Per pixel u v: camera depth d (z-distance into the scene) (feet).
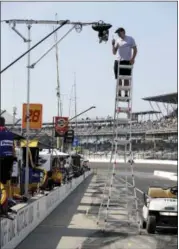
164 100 315.99
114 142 44.57
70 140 109.81
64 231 41.34
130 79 41.39
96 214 55.47
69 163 109.60
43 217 49.34
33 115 56.29
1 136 33.63
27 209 38.58
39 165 68.69
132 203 70.44
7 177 36.24
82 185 124.16
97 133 341.41
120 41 41.88
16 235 33.58
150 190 43.19
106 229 43.21
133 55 41.98
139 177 180.34
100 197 81.71
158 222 40.68
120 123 41.93
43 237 37.83
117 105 41.78
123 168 240.32
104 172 233.76
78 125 367.04
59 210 59.41
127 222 48.06
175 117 301.63
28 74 51.06
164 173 191.31
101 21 41.60
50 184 70.85
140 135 323.78
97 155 324.19
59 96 107.65
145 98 319.47
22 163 58.08
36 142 60.23
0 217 30.40
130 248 33.83
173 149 282.77
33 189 59.98
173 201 40.98
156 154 295.89
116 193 90.94
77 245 34.73
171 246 34.94
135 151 320.91
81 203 69.97
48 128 117.08
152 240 37.52
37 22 44.70
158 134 302.66
